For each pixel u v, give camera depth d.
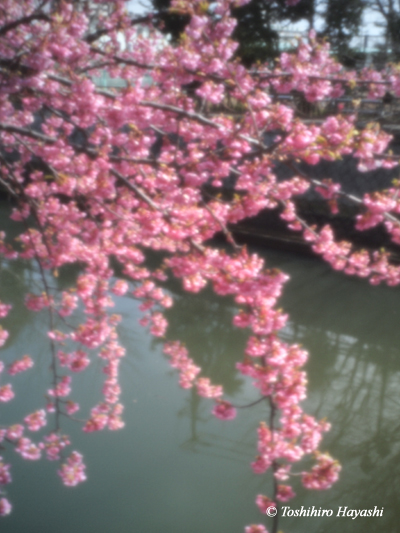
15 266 11.23
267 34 15.91
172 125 3.96
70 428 6.49
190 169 3.44
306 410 7.37
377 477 6.07
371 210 3.29
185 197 3.37
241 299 3.09
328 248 4.57
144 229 3.73
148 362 8.04
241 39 15.82
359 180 11.37
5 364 7.80
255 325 3.00
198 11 2.98
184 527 5.11
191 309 9.82
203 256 3.26
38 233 5.08
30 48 2.98
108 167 3.48
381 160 3.11
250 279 3.03
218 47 3.46
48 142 3.55
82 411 6.81
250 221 12.62
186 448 6.25
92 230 4.57
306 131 2.84
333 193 3.30
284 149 3.04
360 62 16.06
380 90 5.14
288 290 10.63
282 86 4.32
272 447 3.10
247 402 7.31
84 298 4.96
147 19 4.04
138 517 5.21
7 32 3.20
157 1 12.53
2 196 15.86
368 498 5.75
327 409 7.42
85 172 3.77
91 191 3.86
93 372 7.67
